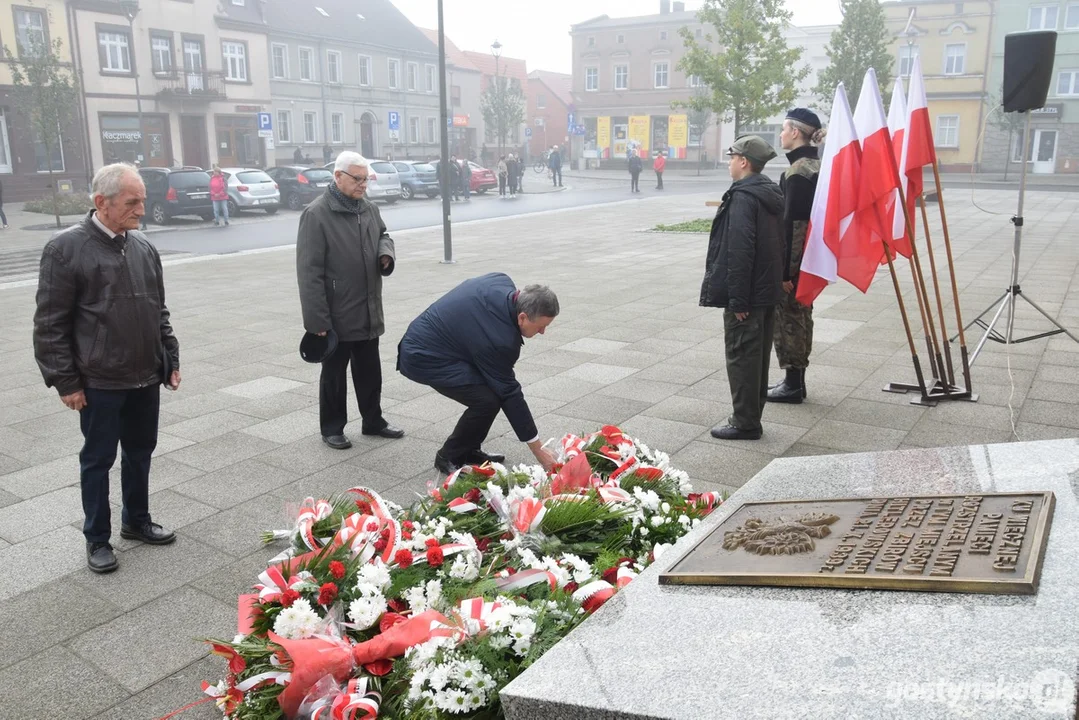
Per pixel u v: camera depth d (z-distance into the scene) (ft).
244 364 26.84
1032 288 36.78
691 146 189.37
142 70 122.83
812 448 18.28
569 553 11.41
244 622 9.87
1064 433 18.75
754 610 8.13
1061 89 146.10
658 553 10.16
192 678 10.77
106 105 118.42
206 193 80.74
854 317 32.07
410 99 179.83
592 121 201.36
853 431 19.30
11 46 106.83
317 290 18.11
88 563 13.70
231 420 21.12
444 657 8.64
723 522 10.43
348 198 18.45
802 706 6.66
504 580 10.34
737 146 18.22
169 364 14.37
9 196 108.27
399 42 175.83
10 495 16.67
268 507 15.85
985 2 147.84
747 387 18.58
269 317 34.47
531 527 11.50
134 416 14.16
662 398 22.17
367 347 19.20
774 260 18.02
